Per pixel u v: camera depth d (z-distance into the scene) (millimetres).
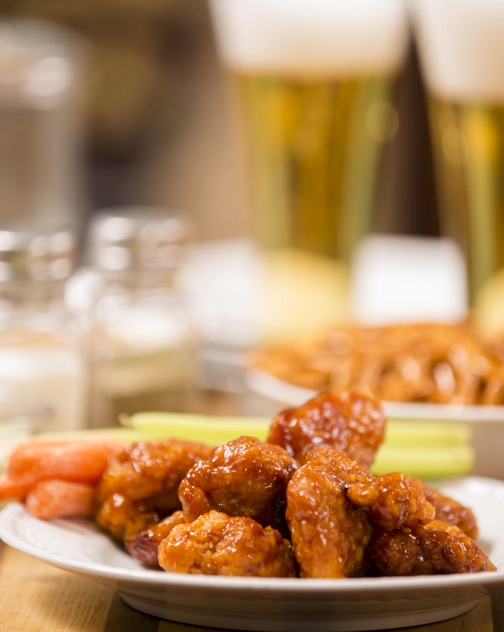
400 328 1020
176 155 2549
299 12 1127
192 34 2447
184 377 1074
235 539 665
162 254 1071
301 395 952
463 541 679
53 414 928
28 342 951
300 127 1162
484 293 1138
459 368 955
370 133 1194
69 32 2273
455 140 1127
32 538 721
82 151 2305
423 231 2611
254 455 692
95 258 1079
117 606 721
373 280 1573
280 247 1212
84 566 663
